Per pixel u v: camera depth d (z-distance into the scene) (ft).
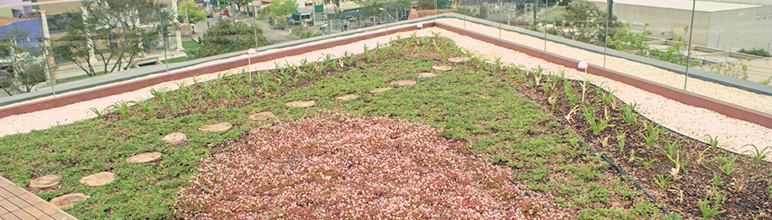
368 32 47.85
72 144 24.04
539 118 26.00
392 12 51.37
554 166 21.09
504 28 46.03
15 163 22.13
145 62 35.65
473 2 50.60
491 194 19.15
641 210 17.46
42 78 30.83
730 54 27.37
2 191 19.83
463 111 27.48
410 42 43.83
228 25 40.42
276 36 43.37
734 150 21.77
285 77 33.81
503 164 21.52
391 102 29.12
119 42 33.99
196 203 18.74
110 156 22.63
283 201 18.84
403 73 34.88
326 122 26.48
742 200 18.04
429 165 21.50
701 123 24.56
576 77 32.42
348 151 22.88
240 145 23.89
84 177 20.86
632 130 24.16
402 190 19.34
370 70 35.78
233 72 35.99
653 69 31.53
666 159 21.13
